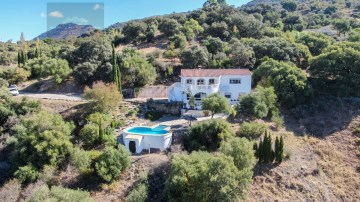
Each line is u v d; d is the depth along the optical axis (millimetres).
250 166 35875
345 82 59219
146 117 54250
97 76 70812
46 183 37500
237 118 50281
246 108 51312
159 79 72062
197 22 110875
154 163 39562
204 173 32406
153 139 43562
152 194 36062
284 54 75062
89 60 74250
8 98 54344
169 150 43094
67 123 46906
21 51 86938
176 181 32438
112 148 39875
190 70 60312
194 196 32344
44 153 40094
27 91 70625
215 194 31953
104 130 46906
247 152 35969
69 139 44781
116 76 61594
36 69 77812
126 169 38906
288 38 89688
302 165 41438
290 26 118750
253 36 101688
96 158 39500
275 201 35438
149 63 73625
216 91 56906
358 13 144125
